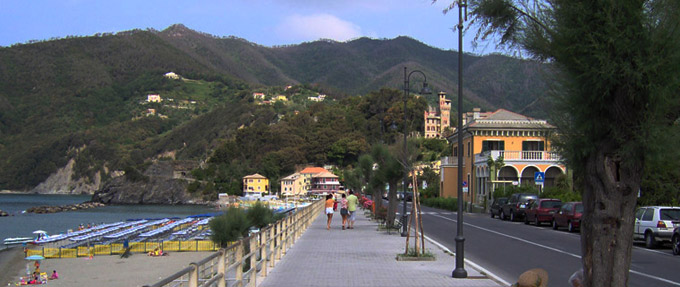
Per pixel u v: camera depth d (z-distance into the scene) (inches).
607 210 298.7
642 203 1151.0
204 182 6683.1
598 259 299.4
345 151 6112.2
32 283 1190.3
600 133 303.1
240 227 1146.7
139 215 4399.6
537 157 2148.1
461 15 555.8
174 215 4407.0
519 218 1504.7
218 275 327.6
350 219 1210.6
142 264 1448.1
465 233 1116.5
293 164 6466.5
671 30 279.0
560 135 329.1
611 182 299.3
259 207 1242.6
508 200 1654.8
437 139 5226.4
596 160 304.8
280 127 7007.9
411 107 5797.2
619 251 297.1
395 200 1148.5
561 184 1814.7
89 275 1280.8
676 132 287.3
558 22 305.0
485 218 1708.9
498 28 344.5
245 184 6190.9
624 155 294.7
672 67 277.0
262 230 522.0
